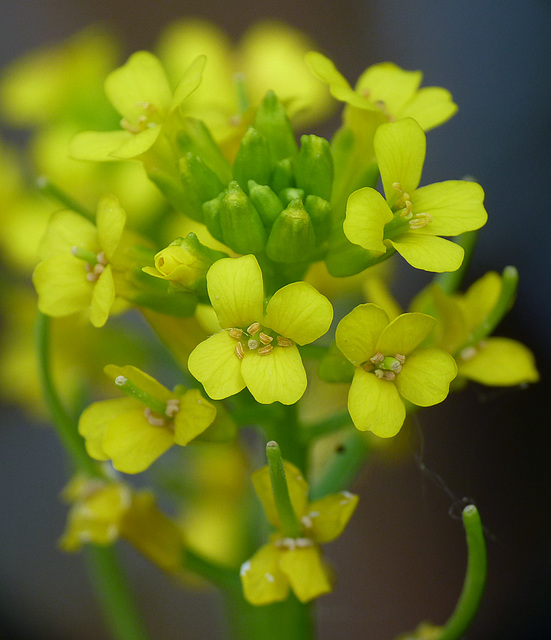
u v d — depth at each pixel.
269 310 0.10
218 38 0.14
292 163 0.11
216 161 0.11
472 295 0.12
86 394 0.13
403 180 0.11
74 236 0.11
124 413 0.11
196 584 0.14
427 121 0.11
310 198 0.11
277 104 0.11
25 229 0.14
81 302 0.11
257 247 0.11
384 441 0.12
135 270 0.11
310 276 0.13
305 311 0.10
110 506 0.12
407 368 0.11
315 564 0.11
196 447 0.14
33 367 0.15
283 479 0.11
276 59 0.14
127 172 0.14
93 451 0.11
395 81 0.12
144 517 0.12
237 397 0.12
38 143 0.14
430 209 0.11
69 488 0.12
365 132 0.12
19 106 0.14
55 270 0.11
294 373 0.10
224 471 0.14
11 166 0.14
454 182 0.11
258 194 0.11
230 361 0.10
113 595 0.13
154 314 0.11
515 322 0.17
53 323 0.13
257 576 0.11
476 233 0.12
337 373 0.11
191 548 0.12
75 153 0.11
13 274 0.15
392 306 0.12
